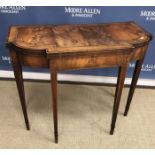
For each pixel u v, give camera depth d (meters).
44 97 1.75
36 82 1.93
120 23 1.40
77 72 1.89
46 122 1.51
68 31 1.26
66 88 1.87
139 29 1.31
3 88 1.84
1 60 1.87
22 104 1.33
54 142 1.37
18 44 1.08
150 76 1.88
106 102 1.71
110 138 1.41
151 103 1.70
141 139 1.41
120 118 1.56
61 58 1.03
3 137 1.40
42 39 1.14
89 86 1.90
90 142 1.38
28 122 1.43
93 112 1.61
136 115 1.59
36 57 1.09
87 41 1.12
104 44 1.09
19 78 1.21
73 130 1.46
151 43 1.72
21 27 1.29
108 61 1.10
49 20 1.68
